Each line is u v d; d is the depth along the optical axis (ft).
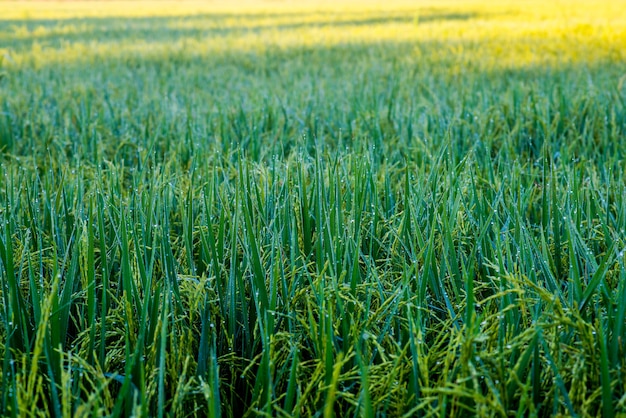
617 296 5.34
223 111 15.51
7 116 15.16
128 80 23.67
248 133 13.76
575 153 12.61
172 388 4.96
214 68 27.50
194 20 66.39
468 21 54.39
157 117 15.55
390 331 5.61
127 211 7.42
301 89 19.85
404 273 5.79
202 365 5.15
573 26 44.09
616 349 4.76
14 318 5.38
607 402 4.30
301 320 5.26
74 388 4.89
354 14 70.90
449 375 4.77
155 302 5.41
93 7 110.52
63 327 5.45
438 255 6.80
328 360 4.64
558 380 4.38
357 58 30.22
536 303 5.28
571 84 19.39
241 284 5.77
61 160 12.02
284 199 7.47
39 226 7.32
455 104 15.79
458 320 5.79
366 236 7.26
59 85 21.80
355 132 13.48
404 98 18.03
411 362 4.90
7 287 5.74
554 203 7.01
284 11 82.02
